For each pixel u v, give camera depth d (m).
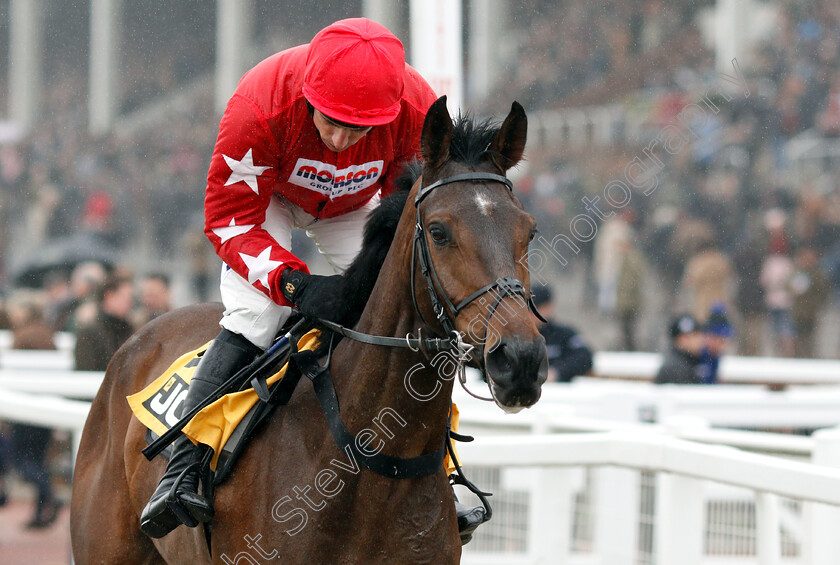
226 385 3.61
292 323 3.83
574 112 18.86
